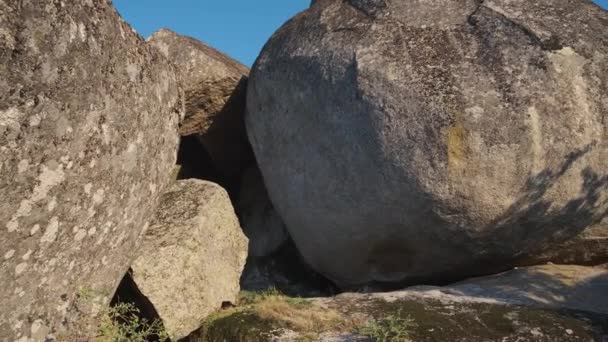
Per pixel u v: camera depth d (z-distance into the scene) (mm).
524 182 3844
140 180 3268
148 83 3248
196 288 3555
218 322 3479
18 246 2400
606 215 4117
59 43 2377
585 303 3701
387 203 4004
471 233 3992
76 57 2488
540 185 3877
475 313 3424
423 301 3631
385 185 3961
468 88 3881
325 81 4223
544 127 3850
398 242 4211
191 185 4129
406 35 4176
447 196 3826
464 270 4340
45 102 2350
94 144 2725
